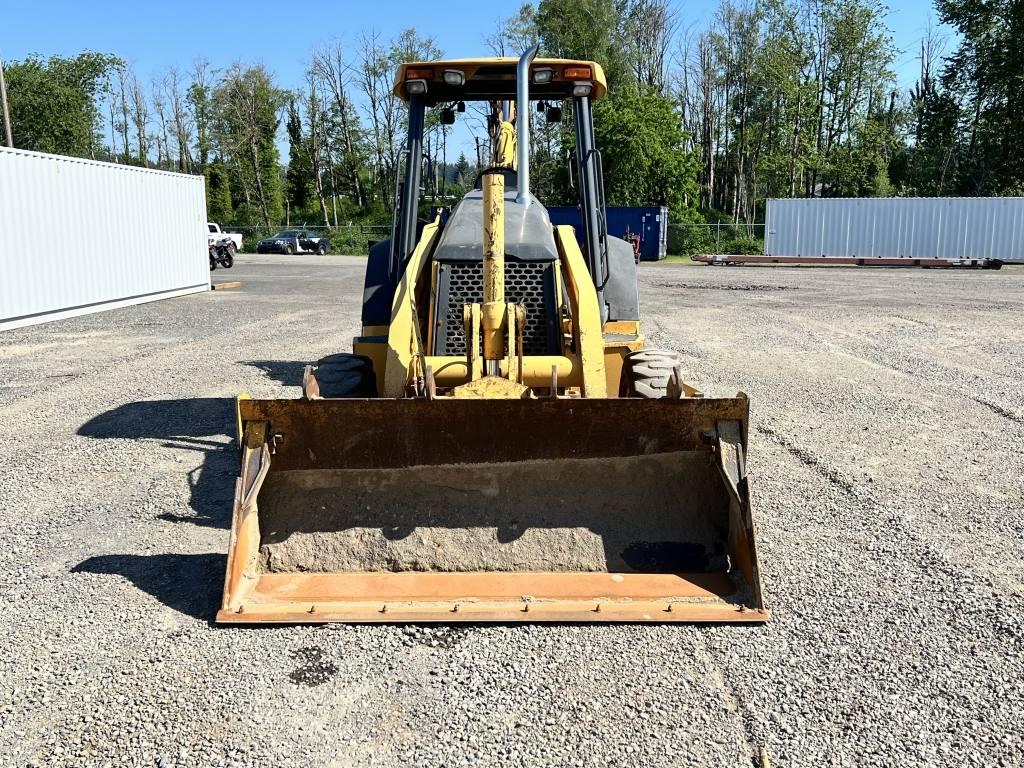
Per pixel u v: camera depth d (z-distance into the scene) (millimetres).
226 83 67000
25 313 14969
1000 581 4402
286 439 4211
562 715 3203
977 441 7141
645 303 18969
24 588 4230
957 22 51781
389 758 2955
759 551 4754
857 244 34500
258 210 68438
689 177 47781
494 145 6980
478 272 5199
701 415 4207
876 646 3729
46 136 54062
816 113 57000
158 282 19859
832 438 7223
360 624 3838
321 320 15672
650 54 59906
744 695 3342
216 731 3092
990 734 3115
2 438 7145
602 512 4328
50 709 3211
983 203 32844
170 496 5648
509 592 4027
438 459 4285
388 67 65125
